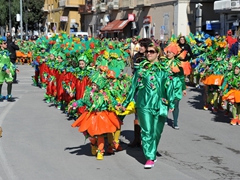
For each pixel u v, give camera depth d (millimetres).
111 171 7109
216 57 13141
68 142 9062
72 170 7145
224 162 7746
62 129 10352
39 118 11789
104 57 8445
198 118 12234
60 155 8055
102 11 49125
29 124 10930
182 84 10375
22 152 8227
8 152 8211
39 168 7234
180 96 10359
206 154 8297
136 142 8734
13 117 11906
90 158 7883
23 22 62656
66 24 58500
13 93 17172
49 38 17656
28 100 15297
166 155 8164
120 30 42812
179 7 34312
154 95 7016
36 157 7902
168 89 7047
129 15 42188
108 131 7508
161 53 7289
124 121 11578
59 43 14281
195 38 18781
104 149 8523
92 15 53094
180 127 10906
